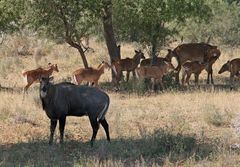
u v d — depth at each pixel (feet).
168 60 224.94
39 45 323.98
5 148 110.83
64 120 111.65
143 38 231.50
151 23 225.97
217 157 98.84
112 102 165.68
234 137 116.78
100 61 293.23
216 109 144.97
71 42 217.77
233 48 343.87
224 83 228.84
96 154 100.99
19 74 264.11
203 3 221.46
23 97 172.45
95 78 204.13
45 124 133.90
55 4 206.59
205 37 355.56
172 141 109.70
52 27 219.00
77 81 201.87
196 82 221.25
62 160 101.65
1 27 226.99
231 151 103.09
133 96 185.88
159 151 106.52
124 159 100.99
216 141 113.50
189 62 217.15
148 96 187.11
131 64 223.92
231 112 144.97
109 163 94.32
